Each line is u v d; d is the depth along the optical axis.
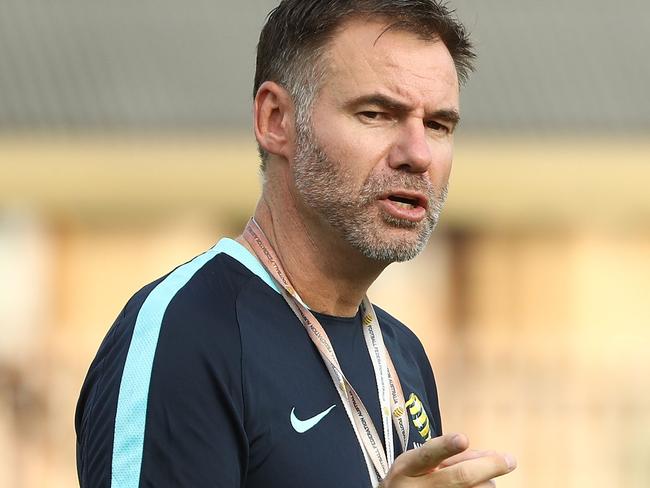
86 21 41.91
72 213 38.75
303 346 8.06
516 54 41.75
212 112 37.59
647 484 34.41
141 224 39.16
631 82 40.72
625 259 41.06
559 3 45.12
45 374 34.41
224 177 36.81
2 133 35.66
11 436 32.75
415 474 7.19
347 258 8.23
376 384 8.59
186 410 7.36
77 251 39.47
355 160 7.96
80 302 39.47
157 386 7.39
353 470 7.80
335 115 8.00
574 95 39.78
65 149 35.97
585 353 38.34
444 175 8.25
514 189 38.16
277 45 8.38
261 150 8.55
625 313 41.00
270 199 8.48
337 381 8.04
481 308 41.47
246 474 7.53
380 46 8.00
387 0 8.04
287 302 8.19
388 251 8.02
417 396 9.18
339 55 8.03
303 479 7.60
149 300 7.77
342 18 8.05
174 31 41.97
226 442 7.40
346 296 8.47
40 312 39.62
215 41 41.66
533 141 37.25
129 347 7.58
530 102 39.16
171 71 39.62
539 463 34.28
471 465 7.18
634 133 37.97
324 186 8.03
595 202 38.44
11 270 40.06
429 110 8.04
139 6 43.19
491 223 40.41
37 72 38.88
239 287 8.02
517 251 41.31
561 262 41.12
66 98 37.69
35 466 32.69
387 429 8.48
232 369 7.59
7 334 38.12
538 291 41.12
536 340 40.22
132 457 7.30
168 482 7.26
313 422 7.79
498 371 36.66
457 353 36.81
